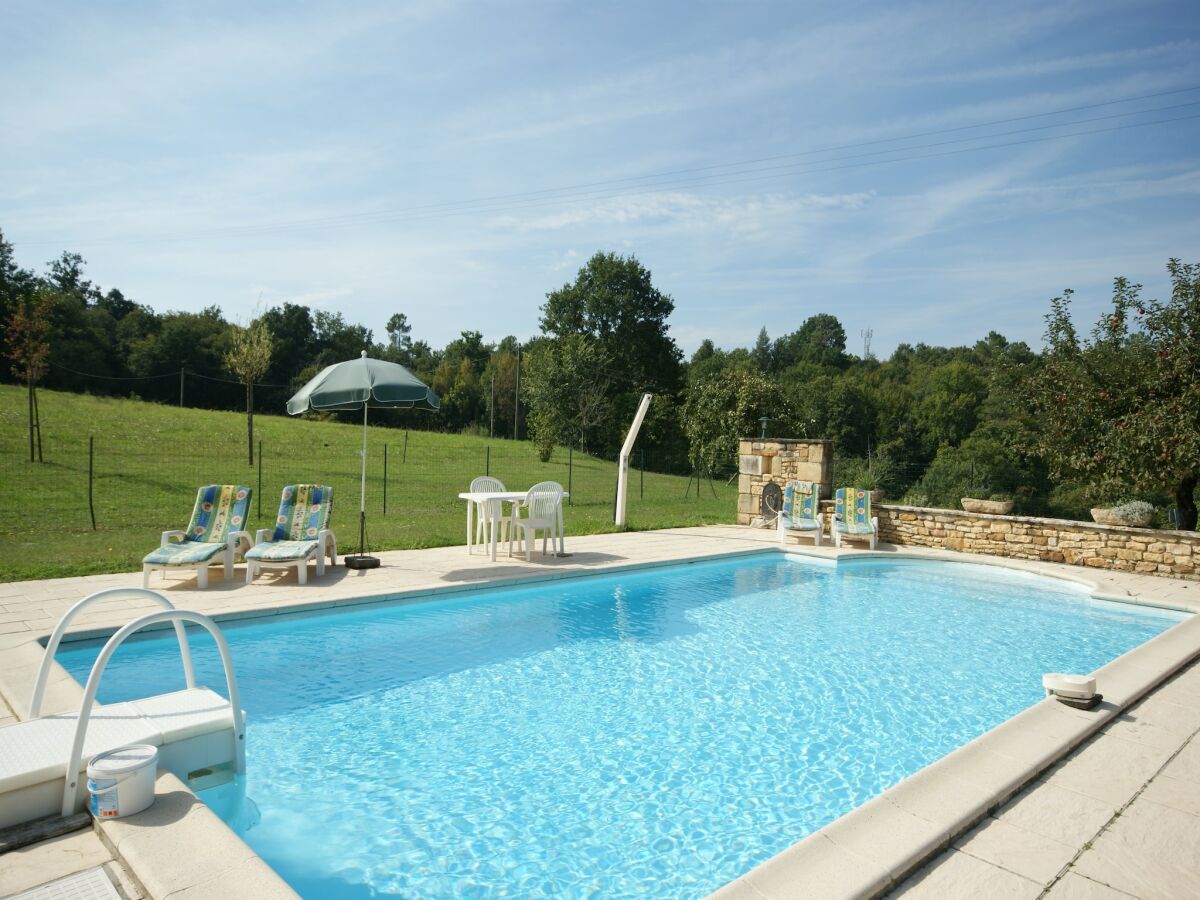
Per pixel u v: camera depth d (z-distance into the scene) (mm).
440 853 3242
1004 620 7688
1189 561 9289
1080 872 2666
